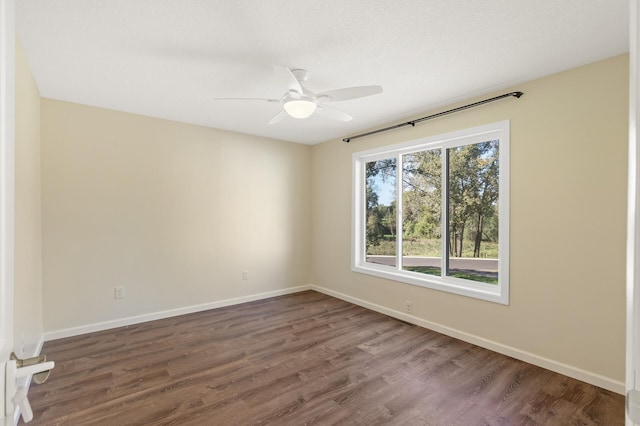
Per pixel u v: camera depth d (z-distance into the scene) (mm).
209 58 2246
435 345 2955
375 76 2533
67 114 3096
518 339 2680
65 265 3088
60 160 3061
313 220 5027
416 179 3701
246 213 4359
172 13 1747
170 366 2541
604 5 1669
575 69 2375
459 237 3262
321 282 4871
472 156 3148
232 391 2199
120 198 3393
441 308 3268
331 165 4688
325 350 2850
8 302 611
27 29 1889
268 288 4586
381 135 3914
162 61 2293
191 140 3873
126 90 2828
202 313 3861
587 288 2316
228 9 1711
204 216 3982
